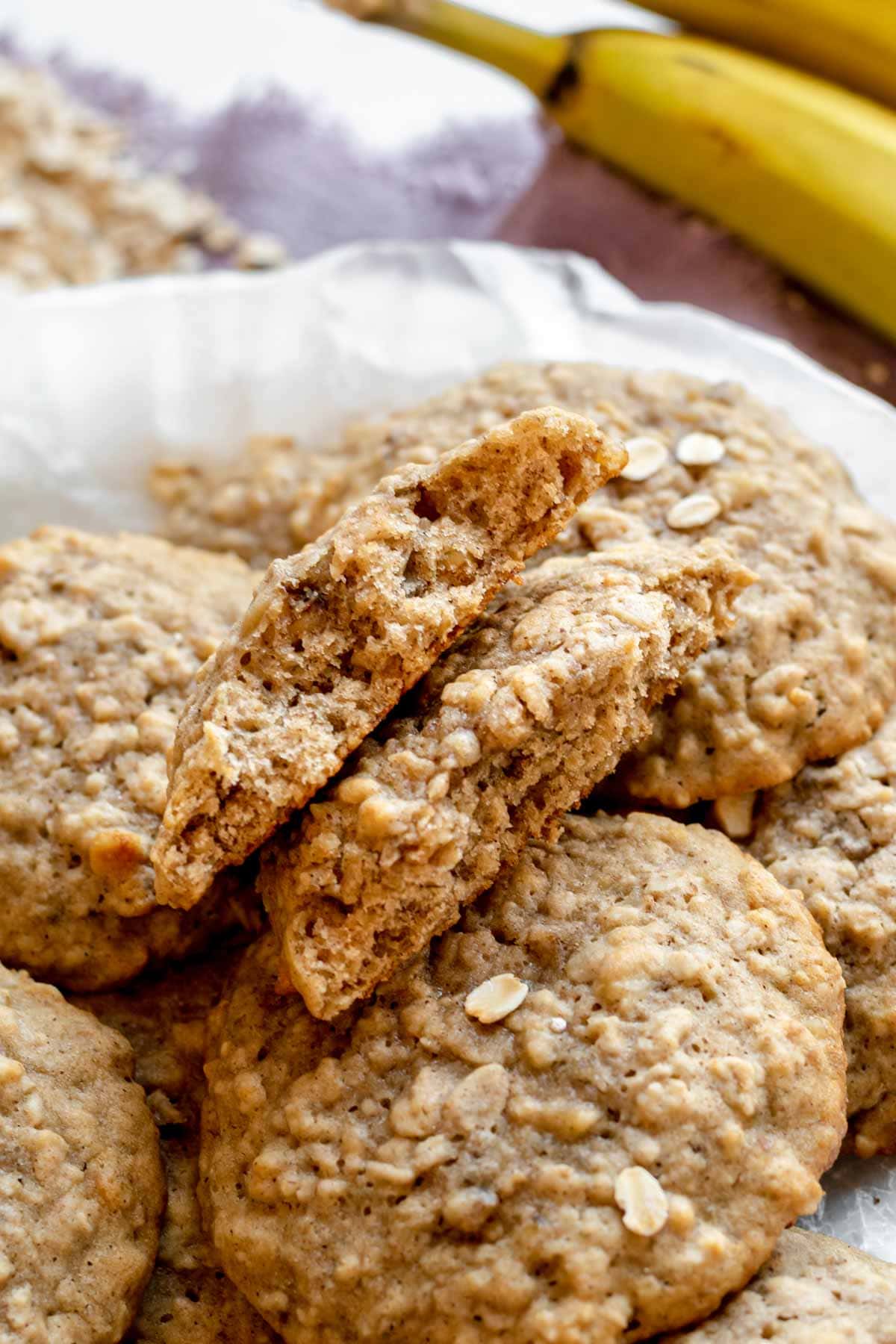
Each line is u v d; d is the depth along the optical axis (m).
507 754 0.28
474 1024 0.28
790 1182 0.27
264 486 0.36
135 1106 0.29
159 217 0.46
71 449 0.38
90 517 0.38
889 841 0.30
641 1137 0.27
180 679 0.32
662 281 0.42
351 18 0.44
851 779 0.31
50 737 0.31
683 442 0.33
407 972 0.29
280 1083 0.29
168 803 0.28
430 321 0.39
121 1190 0.28
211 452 0.38
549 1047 0.28
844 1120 0.28
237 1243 0.28
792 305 0.41
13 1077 0.28
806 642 0.31
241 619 0.29
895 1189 0.30
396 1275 0.27
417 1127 0.28
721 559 0.29
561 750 0.28
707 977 0.28
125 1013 0.31
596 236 0.44
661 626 0.28
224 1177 0.28
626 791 0.31
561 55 0.43
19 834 0.31
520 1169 0.27
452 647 0.29
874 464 0.36
